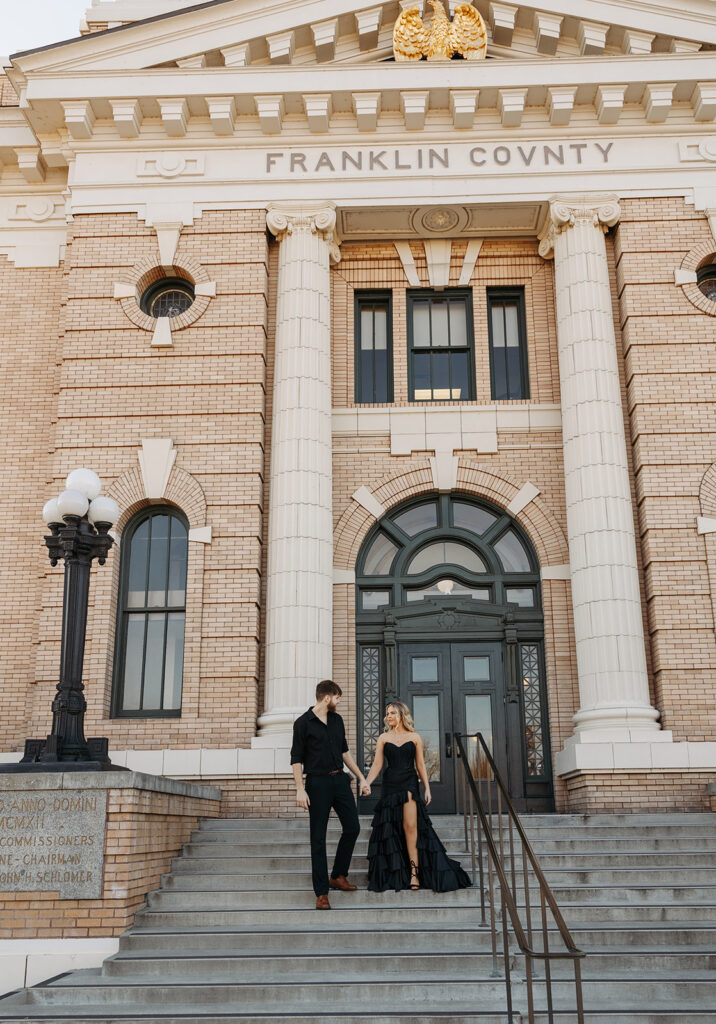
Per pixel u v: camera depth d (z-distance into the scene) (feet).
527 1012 22.59
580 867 32.89
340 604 47.73
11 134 54.19
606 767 41.60
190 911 29.35
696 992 23.98
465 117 50.01
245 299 49.29
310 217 50.08
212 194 50.67
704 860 33.14
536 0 50.19
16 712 47.26
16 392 52.54
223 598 45.11
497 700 47.19
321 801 29.86
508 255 53.16
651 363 47.65
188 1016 22.53
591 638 43.93
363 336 53.16
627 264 49.16
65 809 29.04
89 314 49.24
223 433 47.34
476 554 49.70
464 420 50.11
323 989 24.29
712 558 44.93
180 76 49.80
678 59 49.42
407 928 27.99
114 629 45.78
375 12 50.96
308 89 49.60
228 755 42.45
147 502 47.11
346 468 49.70
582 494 45.98
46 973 27.48
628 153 50.60
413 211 50.80
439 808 46.01
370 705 47.37
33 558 49.73
